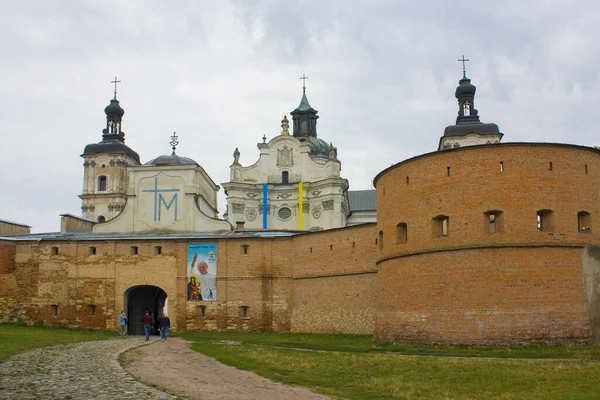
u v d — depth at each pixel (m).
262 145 100.88
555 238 34.88
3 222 68.31
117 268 58.09
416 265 37.34
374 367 27.47
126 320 57.44
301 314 54.06
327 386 23.14
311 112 115.06
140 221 66.00
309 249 54.41
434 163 37.25
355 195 113.31
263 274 56.28
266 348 37.50
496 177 35.38
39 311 57.88
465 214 35.66
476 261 34.94
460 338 34.62
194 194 66.06
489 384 22.95
